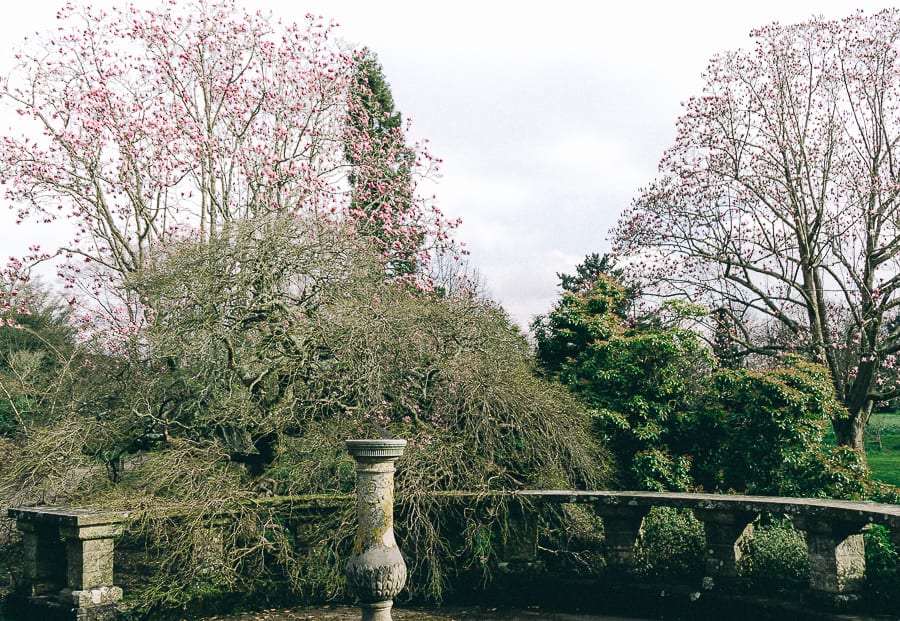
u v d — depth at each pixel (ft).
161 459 28.12
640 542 28.60
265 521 27.86
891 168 55.67
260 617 26.53
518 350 36.55
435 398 31.32
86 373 35.78
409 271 43.24
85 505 27.99
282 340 31.73
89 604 24.68
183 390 32.83
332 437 30.07
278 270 31.83
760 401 34.86
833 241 56.75
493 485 29.68
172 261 32.14
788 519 30.27
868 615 22.57
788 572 26.07
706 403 38.17
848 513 22.48
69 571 25.53
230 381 31.76
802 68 57.11
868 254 55.21
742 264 58.39
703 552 28.04
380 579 19.29
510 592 29.45
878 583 23.49
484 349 33.60
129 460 35.06
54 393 34.55
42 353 48.42
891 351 52.65
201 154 45.57
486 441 29.73
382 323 30.94
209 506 26.48
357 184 46.03
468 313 34.12
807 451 34.47
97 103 43.93
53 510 26.66
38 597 26.30
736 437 35.47
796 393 34.12
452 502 28.73
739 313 62.34
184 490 27.25
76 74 45.44
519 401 30.78
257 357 32.09
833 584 23.15
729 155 58.75
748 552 26.86
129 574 27.37
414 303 33.40
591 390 38.50
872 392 54.03
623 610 27.55
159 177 45.50
